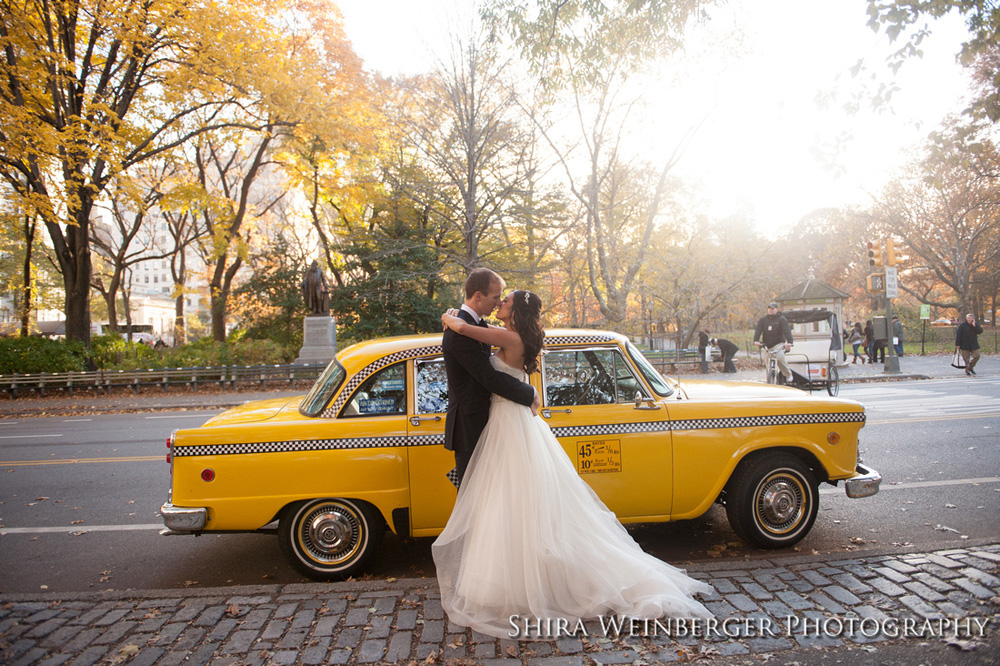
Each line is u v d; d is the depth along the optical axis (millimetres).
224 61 19516
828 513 5594
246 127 22828
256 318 32312
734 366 20641
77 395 19516
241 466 4176
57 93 19141
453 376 3625
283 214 37438
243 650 3172
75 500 6980
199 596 3852
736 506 4551
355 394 4355
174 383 20391
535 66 9633
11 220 23625
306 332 24719
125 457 9375
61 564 5023
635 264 21156
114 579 4699
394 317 25906
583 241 21344
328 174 28062
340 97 23828
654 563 3668
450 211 19125
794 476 4578
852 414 4660
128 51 19578
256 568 4852
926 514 5457
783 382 13203
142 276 116375
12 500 7047
